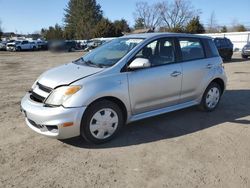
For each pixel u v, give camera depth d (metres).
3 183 3.34
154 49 4.96
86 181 3.38
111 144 4.40
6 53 35.66
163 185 3.29
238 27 65.94
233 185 3.29
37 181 3.38
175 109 5.35
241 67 15.00
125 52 4.73
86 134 4.21
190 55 5.56
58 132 4.00
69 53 35.78
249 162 3.83
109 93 4.27
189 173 3.55
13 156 4.01
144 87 4.69
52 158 3.95
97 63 4.75
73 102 4.00
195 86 5.59
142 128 5.09
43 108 4.04
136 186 3.27
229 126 5.23
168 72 5.02
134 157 3.97
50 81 4.29
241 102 7.04
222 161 3.86
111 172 3.57
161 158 3.94
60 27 81.56
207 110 6.07
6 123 5.39
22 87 9.50
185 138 4.64
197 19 57.03
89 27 73.00
